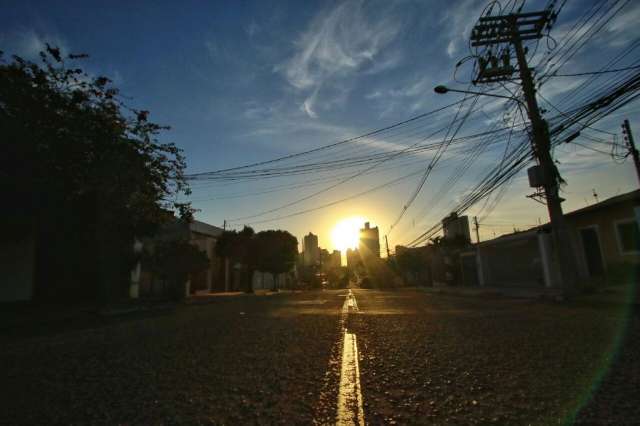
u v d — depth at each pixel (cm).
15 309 1620
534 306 1390
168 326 1071
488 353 623
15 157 1323
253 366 576
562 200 1599
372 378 504
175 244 2441
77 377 530
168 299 2350
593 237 2059
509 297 1925
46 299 1800
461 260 3931
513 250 3102
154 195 1661
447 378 491
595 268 2047
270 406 407
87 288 1900
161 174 1664
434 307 1523
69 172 1459
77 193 1593
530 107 1609
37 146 1331
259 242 4244
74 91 1404
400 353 648
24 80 1298
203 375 529
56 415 389
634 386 434
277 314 1384
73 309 1620
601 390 424
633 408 371
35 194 1524
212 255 4056
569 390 429
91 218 1855
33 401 433
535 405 388
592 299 1383
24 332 1034
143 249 2358
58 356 678
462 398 416
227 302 2188
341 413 382
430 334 835
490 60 1625
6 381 517
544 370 511
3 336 967
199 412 391
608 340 690
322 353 667
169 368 570
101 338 876
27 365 611
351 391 448
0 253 1688
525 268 2944
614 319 945
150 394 449
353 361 597
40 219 1631
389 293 3091
